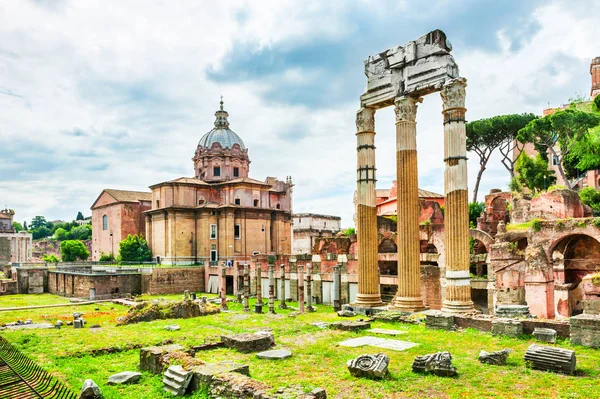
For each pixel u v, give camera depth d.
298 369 18.77
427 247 54.06
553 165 79.12
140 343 24.14
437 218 61.12
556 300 40.50
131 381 17.67
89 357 21.95
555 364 17.14
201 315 39.00
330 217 119.19
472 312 27.66
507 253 41.28
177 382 16.17
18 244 126.38
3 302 64.06
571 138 62.94
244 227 83.50
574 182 72.06
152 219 87.62
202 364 17.19
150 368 18.84
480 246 54.56
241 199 85.62
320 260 58.28
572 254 44.00
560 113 61.34
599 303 34.44
